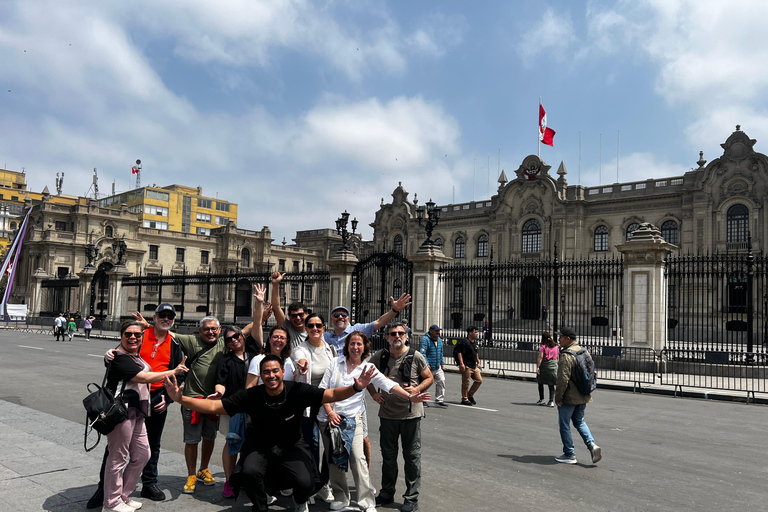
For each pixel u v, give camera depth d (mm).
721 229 48469
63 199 84562
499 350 23547
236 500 6395
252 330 7586
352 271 26234
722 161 48719
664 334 20203
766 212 46375
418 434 6469
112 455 5754
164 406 6484
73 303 52469
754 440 10305
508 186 60062
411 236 67250
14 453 8023
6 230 86688
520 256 58781
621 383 17516
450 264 64438
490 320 24344
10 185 95062
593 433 10594
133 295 64000
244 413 6117
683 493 7059
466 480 7430
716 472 8055
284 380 6176
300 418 5602
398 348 6809
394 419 6457
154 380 5809
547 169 57938
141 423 6008
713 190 49125
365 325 7906
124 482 5973
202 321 6949
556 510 6367
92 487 6672
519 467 8094
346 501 6375
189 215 93188
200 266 71312
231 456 6402
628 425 11492
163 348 6668
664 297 20422
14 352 24328
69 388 14617
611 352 20562
